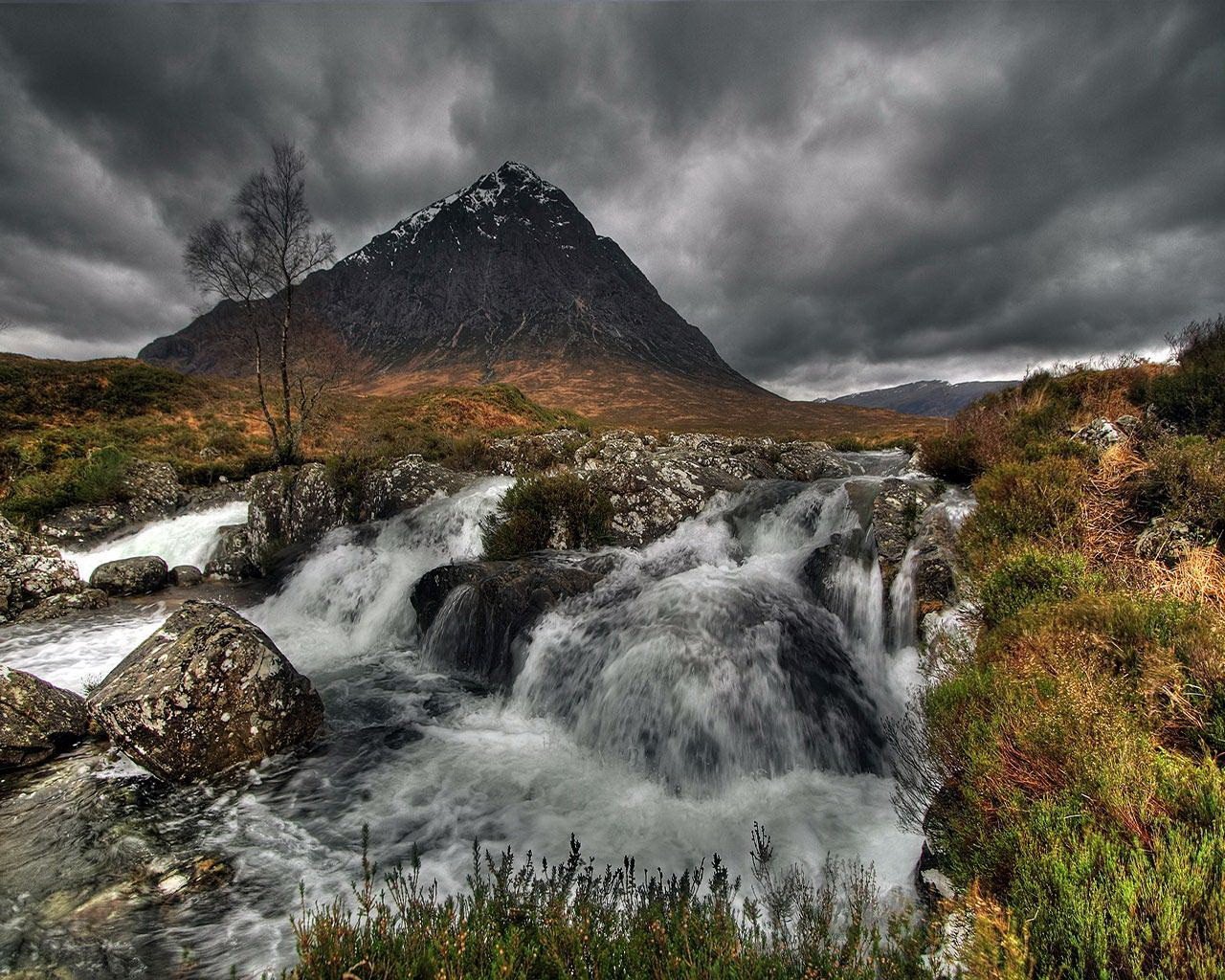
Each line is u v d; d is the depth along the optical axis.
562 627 8.26
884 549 7.99
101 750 6.25
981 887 2.93
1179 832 2.44
